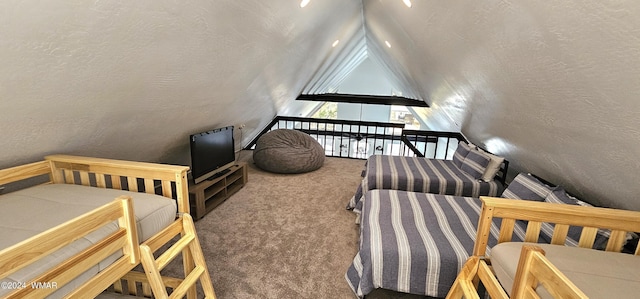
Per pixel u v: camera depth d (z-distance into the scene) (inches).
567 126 58.4
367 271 66.1
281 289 74.4
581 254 51.3
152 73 61.4
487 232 55.9
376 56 285.7
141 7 43.6
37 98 46.9
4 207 50.0
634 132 42.9
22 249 30.5
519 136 88.9
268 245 94.9
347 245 95.8
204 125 117.4
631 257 51.1
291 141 182.9
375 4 106.7
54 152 66.5
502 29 50.8
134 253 46.6
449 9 61.4
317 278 79.0
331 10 107.7
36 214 47.7
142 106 70.9
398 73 219.9
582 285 42.4
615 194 65.1
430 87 146.7
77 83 49.3
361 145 330.0
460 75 91.0
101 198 55.9
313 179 165.5
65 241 35.1
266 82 130.1
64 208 50.4
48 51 39.9
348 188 151.4
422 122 310.0
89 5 37.7
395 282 65.6
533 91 58.9
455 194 118.6
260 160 174.4
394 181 121.0
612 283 43.2
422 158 159.3
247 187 149.8
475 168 123.6
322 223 111.3
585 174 69.5
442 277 64.1
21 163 62.6
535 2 38.7
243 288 74.4
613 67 36.3
